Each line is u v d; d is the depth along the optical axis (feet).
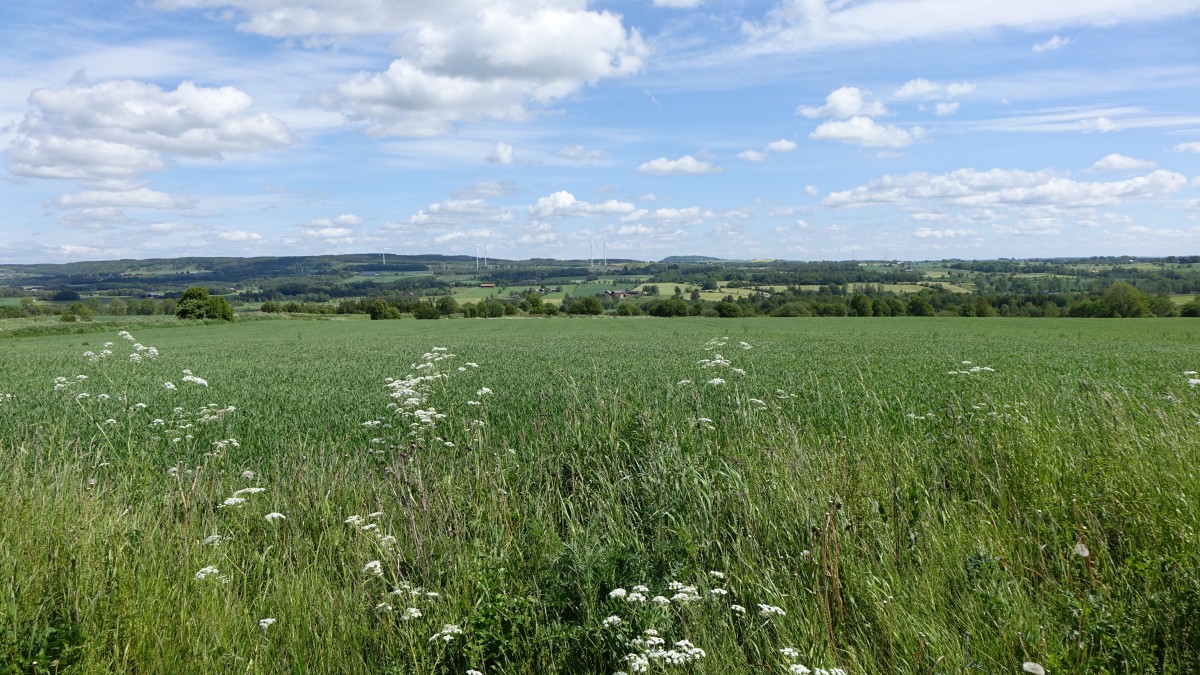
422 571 16.31
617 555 15.26
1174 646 11.52
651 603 13.30
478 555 16.26
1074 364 78.18
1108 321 263.49
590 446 24.72
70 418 38.65
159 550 16.40
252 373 80.43
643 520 19.29
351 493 21.74
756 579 14.84
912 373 60.29
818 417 30.94
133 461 26.45
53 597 13.46
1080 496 16.70
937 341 149.79
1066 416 24.68
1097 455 18.98
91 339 180.86
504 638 13.17
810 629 12.74
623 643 12.62
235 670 12.46
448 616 13.97
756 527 17.06
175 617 13.37
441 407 36.04
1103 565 14.17
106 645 12.51
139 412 39.93
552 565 15.37
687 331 217.97
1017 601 12.99
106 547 15.52
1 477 21.08
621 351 118.42
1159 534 14.80
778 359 86.89
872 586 13.61
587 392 37.55
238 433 34.12
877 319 306.14
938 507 17.88
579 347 135.23
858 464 19.80
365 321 322.14
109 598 13.61
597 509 20.04
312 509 20.35
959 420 24.70
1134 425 21.66
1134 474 17.19
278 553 17.48
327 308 395.14
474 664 12.50
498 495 20.67
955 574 14.20
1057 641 11.68
